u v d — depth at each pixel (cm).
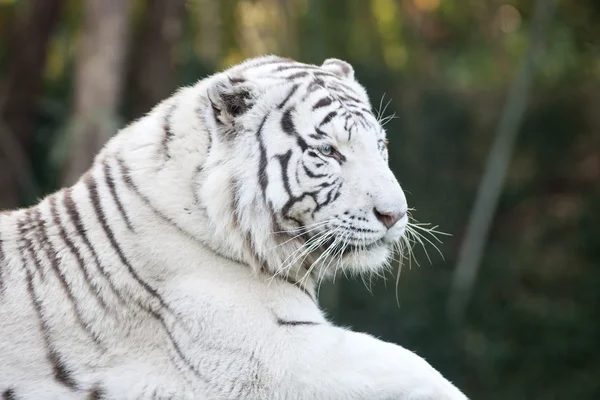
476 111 1928
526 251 1872
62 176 1420
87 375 471
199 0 1577
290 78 494
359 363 451
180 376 464
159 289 471
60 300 475
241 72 505
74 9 1686
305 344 457
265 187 476
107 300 473
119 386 468
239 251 475
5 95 1688
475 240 1695
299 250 489
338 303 1639
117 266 474
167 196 477
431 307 1714
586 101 1955
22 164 1641
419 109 1884
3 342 472
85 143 1283
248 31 1590
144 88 1514
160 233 473
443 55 2059
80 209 489
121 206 481
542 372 1708
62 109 1675
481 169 1888
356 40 1734
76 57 1504
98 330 473
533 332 1742
